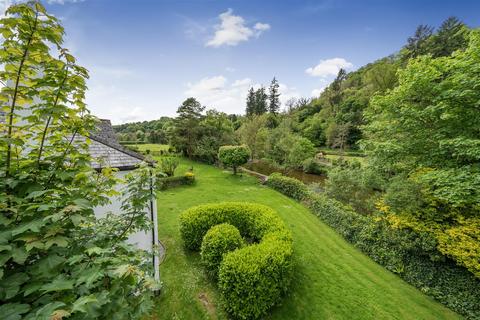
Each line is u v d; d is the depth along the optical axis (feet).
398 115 21.58
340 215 29.27
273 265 14.66
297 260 21.39
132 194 10.18
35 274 4.66
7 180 5.70
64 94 6.50
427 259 19.10
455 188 15.57
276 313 14.70
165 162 55.47
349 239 26.35
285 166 71.92
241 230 24.22
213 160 84.28
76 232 7.20
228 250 17.38
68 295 4.60
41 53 6.24
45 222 5.17
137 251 8.00
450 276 17.47
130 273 5.17
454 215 19.10
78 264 5.59
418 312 15.94
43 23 5.98
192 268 19.04
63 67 6.54
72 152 7.32
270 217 22.90
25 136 6.72
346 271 20.22
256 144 84.69
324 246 24.88
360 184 30.89
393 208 22.00
